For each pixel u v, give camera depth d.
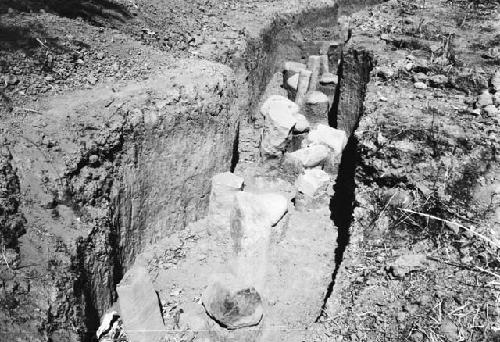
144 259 6.33
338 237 6.91
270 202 6.70
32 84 5.96
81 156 5.35
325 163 8.49
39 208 5.00
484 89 7.24
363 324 4.47
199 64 7.55
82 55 6.85
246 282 5.33
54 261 4.72
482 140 5.96
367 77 8.84
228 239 6.63
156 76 6.91
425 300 4.45
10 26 6.70
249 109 10.12
